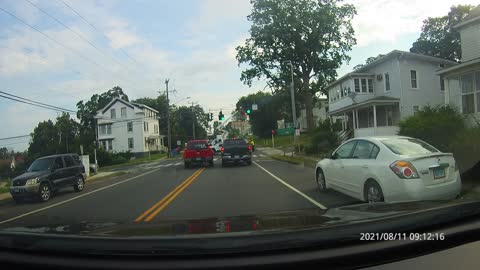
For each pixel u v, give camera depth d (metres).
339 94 39.06
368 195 7.88
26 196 13.77
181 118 103.31
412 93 30.95
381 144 7.86
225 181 14.95
